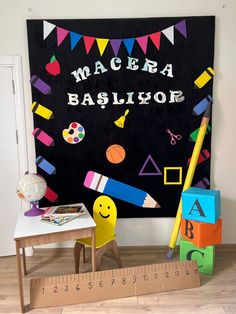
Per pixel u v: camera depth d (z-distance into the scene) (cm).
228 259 277
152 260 275
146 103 271
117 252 250
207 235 244
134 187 283
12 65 262
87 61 263
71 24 258
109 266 265
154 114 272
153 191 284
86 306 214
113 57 263
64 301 215
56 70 263
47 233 208
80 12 260
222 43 267
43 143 272
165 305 214
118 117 272
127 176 281
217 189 289
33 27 256
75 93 267
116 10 260
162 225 292
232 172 287
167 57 264
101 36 260
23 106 268
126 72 266
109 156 277
